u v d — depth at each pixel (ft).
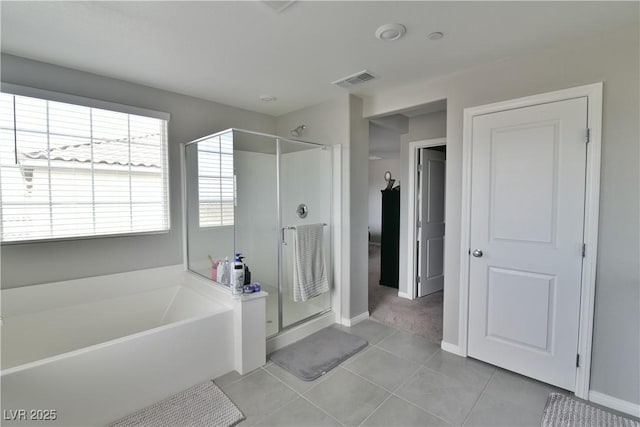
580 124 6.40
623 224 6.02
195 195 9.58
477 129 7.79
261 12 5.41
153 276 9.35
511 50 6.88
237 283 7.84
